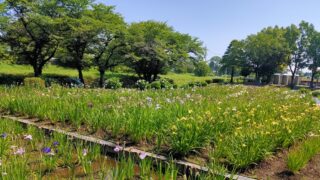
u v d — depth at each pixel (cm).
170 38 3606
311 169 475
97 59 2772
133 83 3316
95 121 627
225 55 6072
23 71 3000
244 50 5803
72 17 2392
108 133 604
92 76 3303
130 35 2733
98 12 2577
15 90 1220
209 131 550
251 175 442
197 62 4191
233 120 636
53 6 2262
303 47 6203
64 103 781
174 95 1243
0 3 2088
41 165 438
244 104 880
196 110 685
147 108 690
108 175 393
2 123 602
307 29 6144
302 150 505
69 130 629
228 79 6125
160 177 362
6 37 2309
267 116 732
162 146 538
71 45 2511
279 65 6103
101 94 1067
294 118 679
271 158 505
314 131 656
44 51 2650
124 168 394
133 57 2803
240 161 452
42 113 721
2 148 460
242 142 493
